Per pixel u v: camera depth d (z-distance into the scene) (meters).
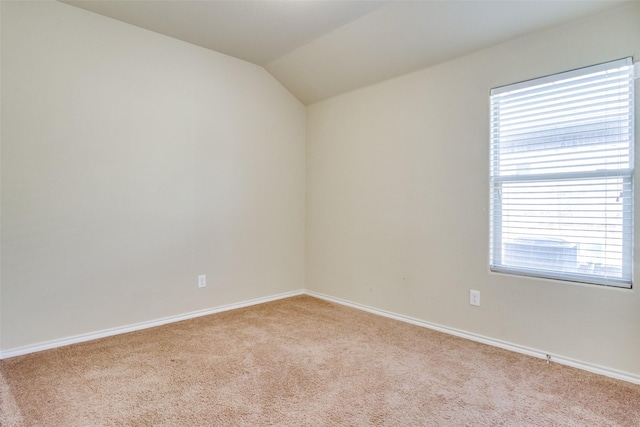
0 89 2.29
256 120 3.63
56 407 1.77
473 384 2.01
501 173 2.56
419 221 3.01
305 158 4.09
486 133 2.60
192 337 2.72
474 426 1.63
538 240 2.40
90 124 2.63
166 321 3.04
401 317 3.14
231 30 2.90
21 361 2.28
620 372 2.07
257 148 3.65
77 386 1.97
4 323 2.34
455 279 2.78
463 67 2.71
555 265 2.33
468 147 2.70
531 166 2.42
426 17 2.50
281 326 2.98
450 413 1.73
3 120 2.31
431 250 2.93
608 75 2.10
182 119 3.11
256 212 3.65
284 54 3.36
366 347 2.54
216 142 3.33
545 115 2.35
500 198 2.57
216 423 1.65
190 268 3.18
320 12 2.62
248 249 3.59
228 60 3.40
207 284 3.29
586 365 2.17
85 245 2.63
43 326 2.47
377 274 3.34
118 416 1.70
